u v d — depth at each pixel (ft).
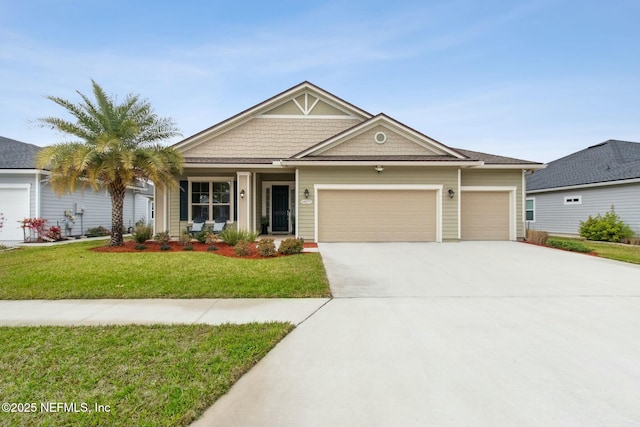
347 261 29.76
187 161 44.83
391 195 42.75
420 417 8.52
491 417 8.52
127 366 10.96
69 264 26.71
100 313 16.37
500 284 22.31
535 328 14.57
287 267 26.08
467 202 45.32
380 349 12.44
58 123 33.83
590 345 12.80
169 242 39.40
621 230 49.42
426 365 11.22
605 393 9.62
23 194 47.83
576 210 59.62
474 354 12.03
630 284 22.35
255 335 13.44
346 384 10.05
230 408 8.89
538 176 71.67
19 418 8.36
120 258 29.40
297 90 50.70
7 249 36.70
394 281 22.97
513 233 45.14
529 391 9.68
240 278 22.65
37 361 11.28
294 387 9.89
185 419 8.36
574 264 28.86
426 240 42.83
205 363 11.15
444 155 44.24
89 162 32.45
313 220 42.42
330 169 42.45
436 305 17.94
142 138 37.19
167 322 15.12
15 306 17.48
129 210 74.74
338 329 14.46
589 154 68.13
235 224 48.06
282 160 41.34
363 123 44.11
